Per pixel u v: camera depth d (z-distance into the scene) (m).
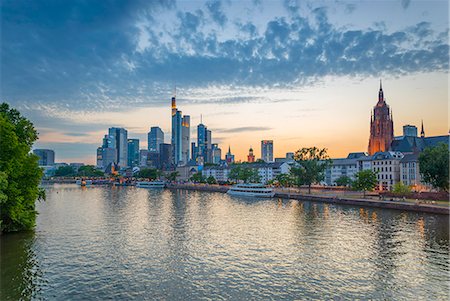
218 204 140.25
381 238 67.81
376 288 41.50
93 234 71.50
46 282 42.69
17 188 65.88
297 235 71.38
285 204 139.38
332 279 44.53
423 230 76.00
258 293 39.94
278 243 64.00
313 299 38.34
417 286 42.12
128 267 48.97
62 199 164.50
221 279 44.41
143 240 66.19
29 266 48.66
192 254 56.12
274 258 53.94
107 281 43.31
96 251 57.31
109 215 102.69
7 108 72.69
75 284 42.19
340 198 140.00
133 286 41.78
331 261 52.25
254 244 63.22
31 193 67.19
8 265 48.97
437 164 116.44
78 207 125.81
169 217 98.88
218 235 71.50
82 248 59.22
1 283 42.22
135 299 38.12
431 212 102.31
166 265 50.06
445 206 103.19
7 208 63.38
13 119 72.50
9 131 62.03
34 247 58.97
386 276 45.56
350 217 97.81
